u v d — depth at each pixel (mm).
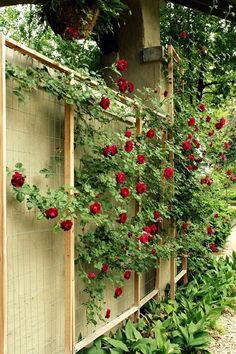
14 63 1725
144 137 2797
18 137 1767
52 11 2766
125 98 2559
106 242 2404
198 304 3207
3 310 1481
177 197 3559
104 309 2557
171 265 3488
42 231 1938
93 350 2240
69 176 1994
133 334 2467
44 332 1940
